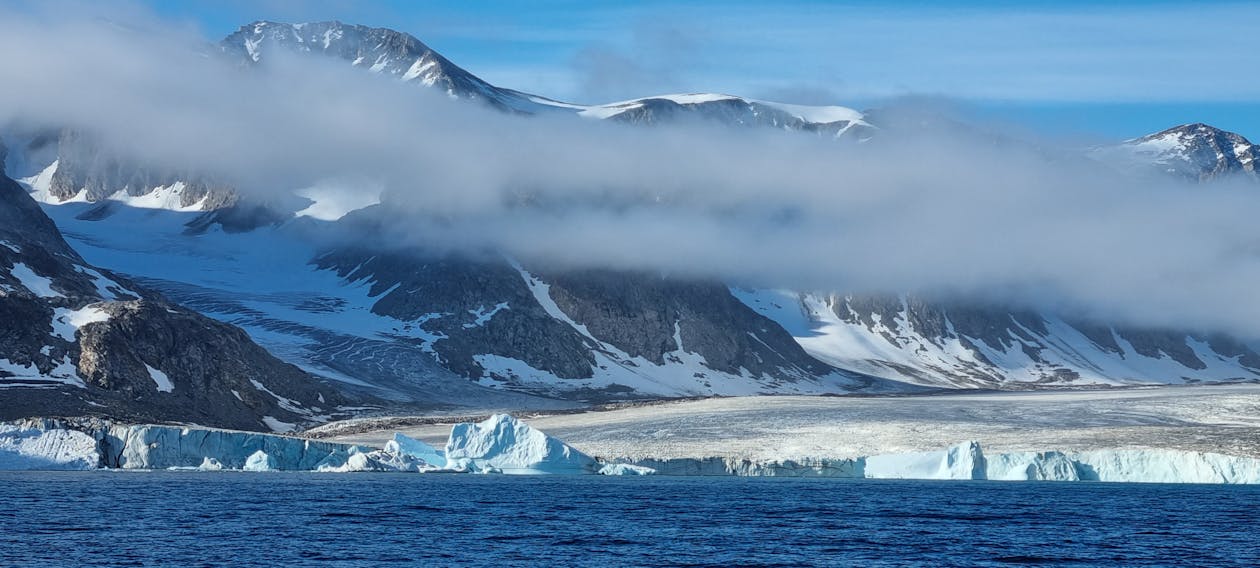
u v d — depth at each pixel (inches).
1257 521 7042.3
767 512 7273.6
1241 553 5792.3
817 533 6304.1
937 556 5615.2
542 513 6998.0
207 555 5270.7
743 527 6501.0
